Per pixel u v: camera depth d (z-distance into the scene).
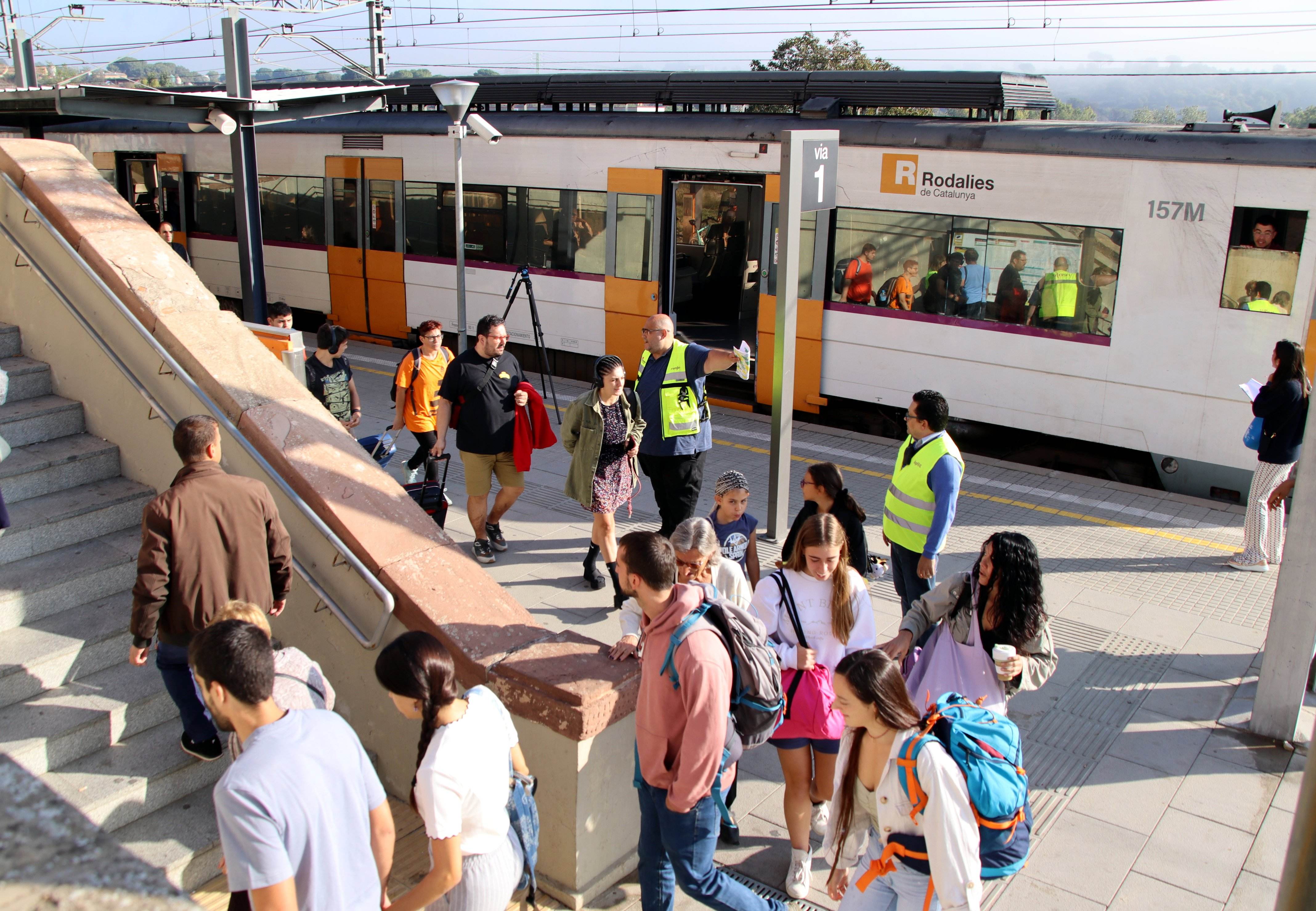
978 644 3.88
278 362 4.89
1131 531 8.12
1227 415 8.51
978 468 9.79
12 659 3.92
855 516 4.91
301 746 2.52
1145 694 5.64
